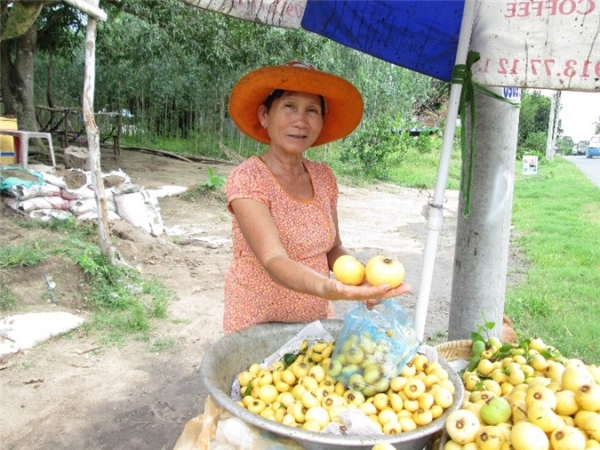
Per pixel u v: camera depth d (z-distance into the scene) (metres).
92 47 5.95
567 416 1.77
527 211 13.66
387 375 1.85
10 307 5.06
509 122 2.93
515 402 1.83
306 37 13.40
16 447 3.30
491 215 3.02
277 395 1.99
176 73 20.20
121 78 21.59
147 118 23.95
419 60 2.75
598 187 20.02
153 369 4.38
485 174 2.99
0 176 7.34
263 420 1.60
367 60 16.52
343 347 1.94
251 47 13.21
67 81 22.42
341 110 2.40
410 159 23.23
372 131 19.16
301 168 2.36
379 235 10.27
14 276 5.41
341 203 13.88
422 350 2.16
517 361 2.27
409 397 1.82
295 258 2.24
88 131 6.05
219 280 6.73
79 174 8.69
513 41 2.12
